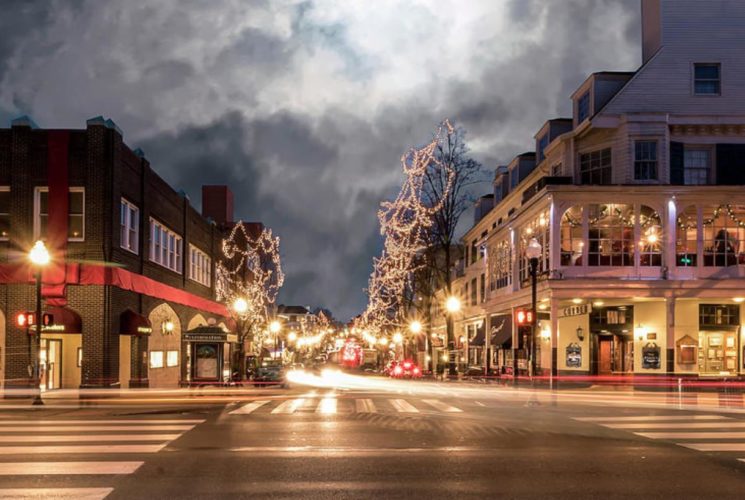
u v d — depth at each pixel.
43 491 10.36
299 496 10.09
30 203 29.75
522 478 11.38
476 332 58.41
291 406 24.08
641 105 35.75
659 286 33.06
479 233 58.38
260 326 68.44
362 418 19.89
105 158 29.92
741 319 36.22
